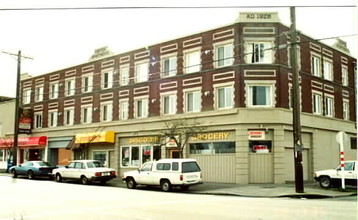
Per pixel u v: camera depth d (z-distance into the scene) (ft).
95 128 113.29
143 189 73.87
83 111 119.14
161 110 97.60
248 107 82.53
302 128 89.20
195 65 90.22
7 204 47.52
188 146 90.99
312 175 90.63
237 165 81.61
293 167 86.43
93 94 116.06
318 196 58.75
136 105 104.01
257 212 39.50
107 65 113.19
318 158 92.99
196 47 92.38
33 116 136.56
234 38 85.51
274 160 81.20
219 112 85.30
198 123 87.04
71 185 80.84
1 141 142.00
